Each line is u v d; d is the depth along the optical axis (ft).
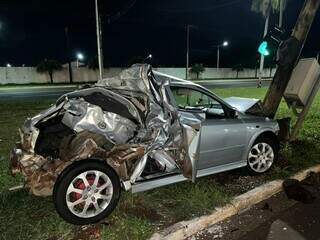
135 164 12.53
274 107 21.50
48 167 11.41
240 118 15.56
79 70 129.08
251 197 13.61
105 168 11.84
